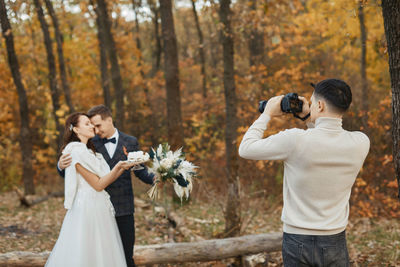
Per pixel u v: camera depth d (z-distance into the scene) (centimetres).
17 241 486
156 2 1419
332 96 184
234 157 542
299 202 185
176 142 739
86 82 1445
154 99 1499
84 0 949
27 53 1167
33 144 1270
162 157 290
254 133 192
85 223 280
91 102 1441
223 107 1172
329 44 950
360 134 192
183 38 1819
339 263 184
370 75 999
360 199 714
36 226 569
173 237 497
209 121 1226
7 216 634
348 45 949
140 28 1694
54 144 1255
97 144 336
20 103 841
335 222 183
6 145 1213
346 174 184
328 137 183
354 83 911
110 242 291
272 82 851
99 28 1006
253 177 805
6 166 1148
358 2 383
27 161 859
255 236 403
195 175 291
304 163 180
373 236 544
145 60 1914
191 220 620
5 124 1180
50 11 834
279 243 400
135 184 736
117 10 1076
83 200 285
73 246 275
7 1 502
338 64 996
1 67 980
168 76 736
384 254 454
